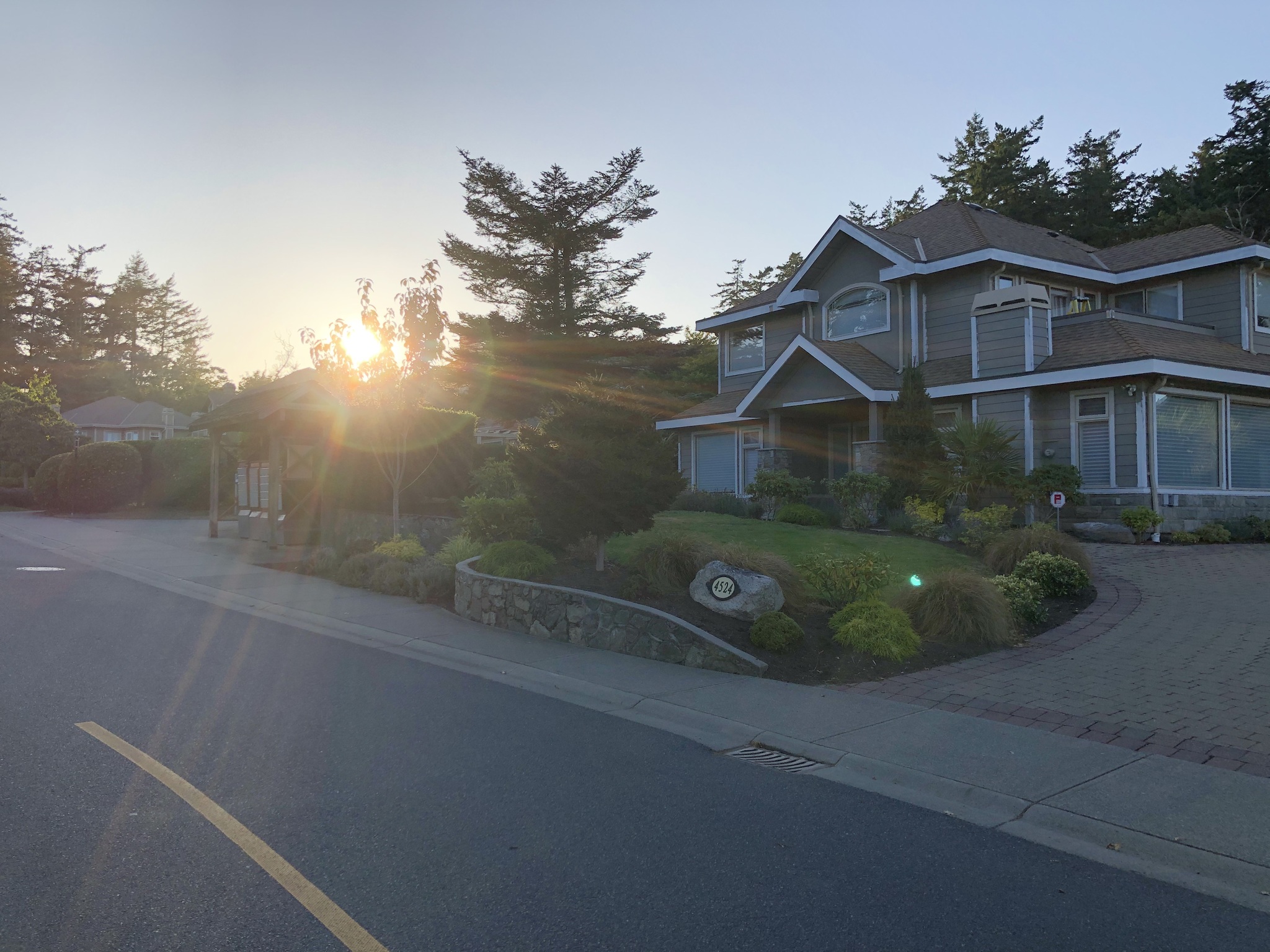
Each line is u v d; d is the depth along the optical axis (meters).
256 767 5.75
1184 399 17.81
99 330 72.88
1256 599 11.28
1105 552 15.34
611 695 7.87
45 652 8.85
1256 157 36.91
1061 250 22.41
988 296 18.75
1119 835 4.86
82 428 57.25
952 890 4.24
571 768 5.90
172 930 3.65
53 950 3.47
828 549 13.81
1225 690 7.66
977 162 44.66
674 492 11.12
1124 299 22.45
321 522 19.08
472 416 18.70
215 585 13.88
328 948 3.55
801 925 3.86
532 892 4.09
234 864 4.30
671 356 37.53
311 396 17.16
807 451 23.34
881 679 8.30
